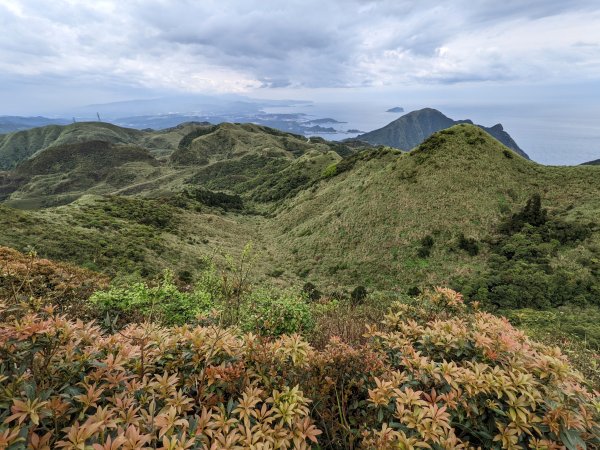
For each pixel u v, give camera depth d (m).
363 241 46.50
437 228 43.62
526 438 2.65
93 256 27.83
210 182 167.50
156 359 3.05
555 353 3.29
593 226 38.41
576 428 2.58
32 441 1.96
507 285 31.89
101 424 2.13
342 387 2.96
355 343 4.98
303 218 68.00
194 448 2.15
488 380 2.79
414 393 2.66
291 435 2.38
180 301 7.61
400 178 54.25
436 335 3.66
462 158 53.28
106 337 3.37
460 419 2.64
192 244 50.28
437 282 36.12
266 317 6.23
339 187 72.00
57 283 8.50
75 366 2.67
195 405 2.68
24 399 2.32
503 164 52.81
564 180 49.62
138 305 7.32
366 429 2.68
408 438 2.40
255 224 84.25
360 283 39.25
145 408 2.64
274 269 46.28
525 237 39.31
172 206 74.50
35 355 2.69
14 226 29.53
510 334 3.62
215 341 3.08
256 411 2.50
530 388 2.71
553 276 32.00
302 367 3.19
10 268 7.87
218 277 8.51
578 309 27.94
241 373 2.97
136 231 44.69
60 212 45.09
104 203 59.50
